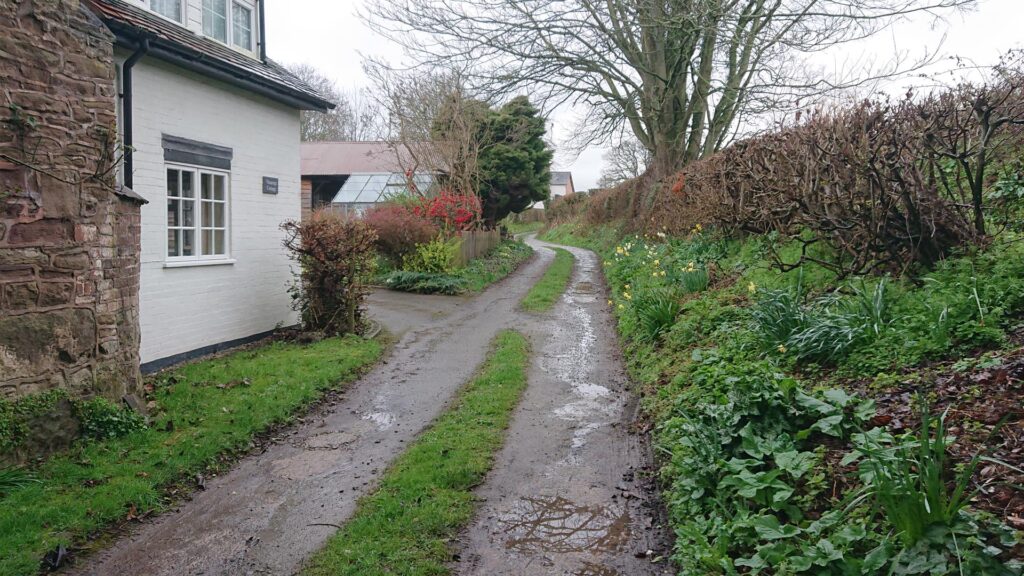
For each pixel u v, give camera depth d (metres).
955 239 6.48
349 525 4.54
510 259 23.33
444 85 21.89
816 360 5.86
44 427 5.48
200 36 9.63
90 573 4.03
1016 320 5.12
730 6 16.19
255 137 10.35
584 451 5.81
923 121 6.61
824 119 7.73
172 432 6.14
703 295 9.45
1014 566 2.79
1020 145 7.88
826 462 4.17
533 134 27.67
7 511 4.56
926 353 5.15
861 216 6.81
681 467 4.77
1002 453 3.61
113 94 6.36
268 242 10.77
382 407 7.27
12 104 5.37
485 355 9.55
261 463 5.76
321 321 10.80
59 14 5.75
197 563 4.13
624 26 18.56
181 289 8.84
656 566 3.99
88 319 6.02
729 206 11.44
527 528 4.49
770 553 3.47
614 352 9.52
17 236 5.42
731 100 18.88
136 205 6.73
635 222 24.25
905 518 3.13
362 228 10.93
